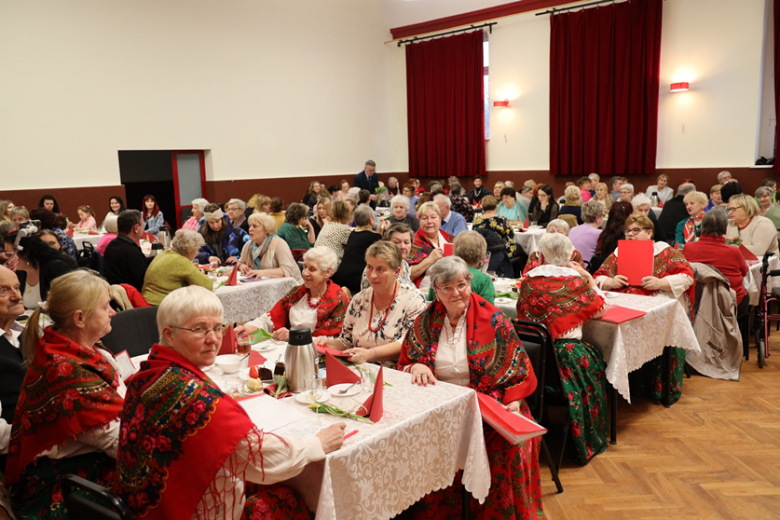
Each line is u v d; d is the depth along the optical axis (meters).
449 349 2.50
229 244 5.84
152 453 1.50
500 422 2.16
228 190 11.13
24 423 1.78
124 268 4.12
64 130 8.98
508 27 12.03
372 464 1.79
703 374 4.36
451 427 2.10
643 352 3.37
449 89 12.90
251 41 11.27
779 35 9.08
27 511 1.75
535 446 2.50
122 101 9.59
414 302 2.80
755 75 9.42
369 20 13.45
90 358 1.84
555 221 4.47
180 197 10.72
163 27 9.99
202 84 10.60
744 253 4.87
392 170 14.33
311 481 1.73
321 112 12.66
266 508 1.73
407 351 2.55
